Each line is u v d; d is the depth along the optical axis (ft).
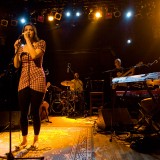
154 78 10.06
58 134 14.17
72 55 33.58
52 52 33.22
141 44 30.99
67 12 24.49
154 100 11.34
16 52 9.79
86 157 9.49
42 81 10.40
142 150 10.23
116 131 14.39
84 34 31.55
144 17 24.09
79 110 26.21
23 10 23.97
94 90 28.25
